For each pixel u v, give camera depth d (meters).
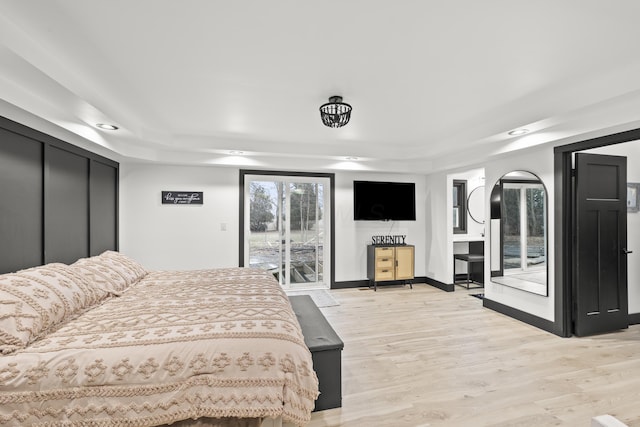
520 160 4.01
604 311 3.57
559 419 2.08
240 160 4.79
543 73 2.36
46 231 2.92
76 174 3.45
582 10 1.62
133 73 2.33
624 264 3.70
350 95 2.78
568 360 2.91
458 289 5.69
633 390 2.41
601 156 3.59
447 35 1.86
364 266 5.82
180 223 4.86
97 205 3.92
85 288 2.28
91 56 2.08
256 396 1.62
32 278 2.00
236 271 3.56
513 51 2.05
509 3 1.57
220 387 1.60
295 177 5.48
